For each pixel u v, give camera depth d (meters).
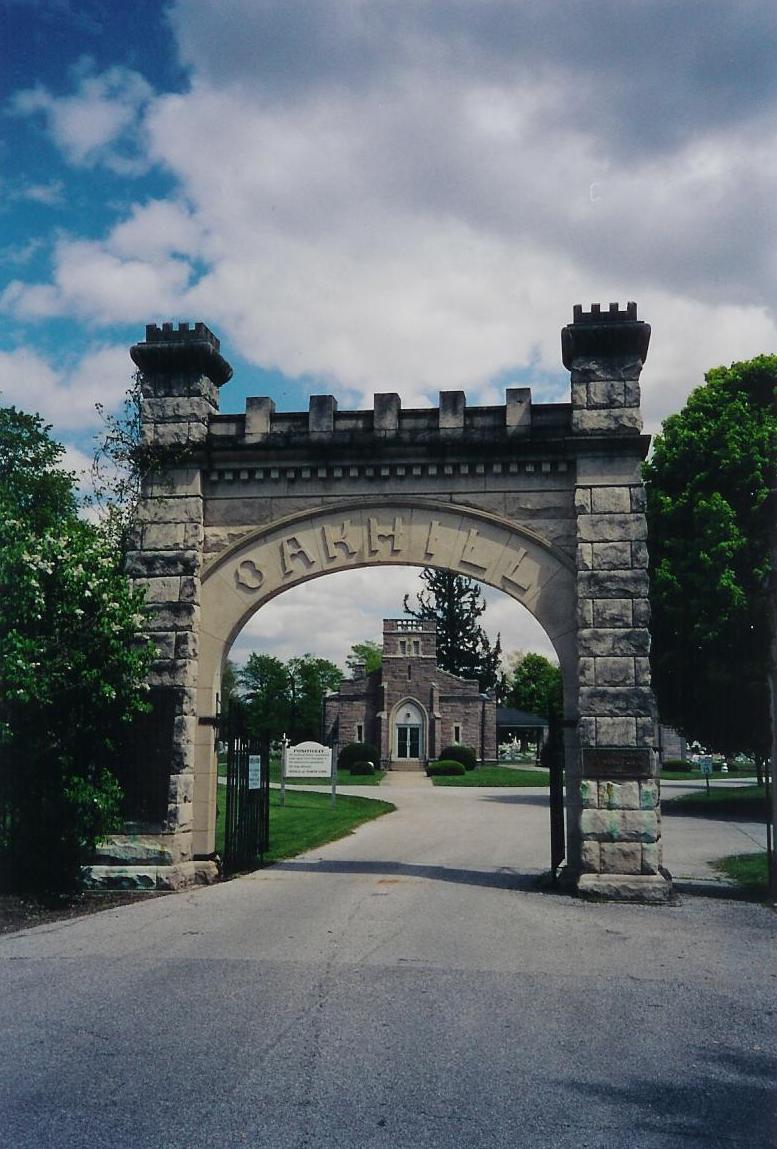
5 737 12.75
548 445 14.98
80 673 13.47
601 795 14.02
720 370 32.38
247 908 12.73
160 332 16.09
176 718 15.04
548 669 101.50
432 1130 5.46
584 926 11.70
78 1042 6.96
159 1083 6.14
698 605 28.55
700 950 10.41
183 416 15.92
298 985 8.59
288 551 15.62
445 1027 7.38
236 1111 5.70
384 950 10.09
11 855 13.52
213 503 15.88
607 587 14.50
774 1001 8.33
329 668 87.81
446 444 15.21
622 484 14.76
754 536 28.92
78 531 14.43
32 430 20.83
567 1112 5.75
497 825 28.53
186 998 8.13
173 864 14.62
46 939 10.73
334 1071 6.39
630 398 14.89
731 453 29.23
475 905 13.06
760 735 29.47
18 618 13.10
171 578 15.53
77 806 13.64
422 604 83.31
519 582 14.98
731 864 18.31
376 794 44.28
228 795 16.08
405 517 15.42
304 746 34.25
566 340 15.13
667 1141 5.35
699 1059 6.75
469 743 67.31
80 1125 5.47
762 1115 5.74
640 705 14.17
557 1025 7.50
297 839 22.64
